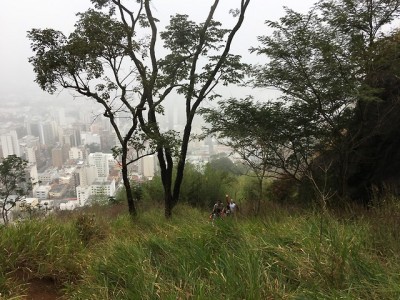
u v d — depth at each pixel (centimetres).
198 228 469
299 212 580
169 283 303
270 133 916
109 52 987
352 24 754
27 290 387
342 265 288
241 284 276
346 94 738
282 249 335
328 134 871
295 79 811
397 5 723
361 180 870
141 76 1041
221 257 336
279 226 446
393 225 400
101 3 1154
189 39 1166
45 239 477
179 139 1079
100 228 695
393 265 306
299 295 263
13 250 433
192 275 310
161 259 370
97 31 926
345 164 829
